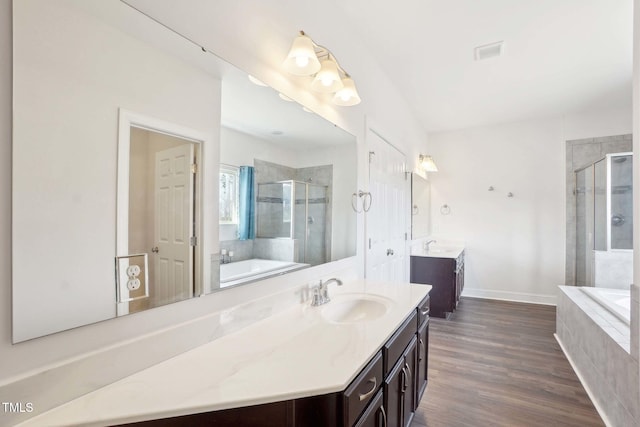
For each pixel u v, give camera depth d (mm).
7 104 686
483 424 1847
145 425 836
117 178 897
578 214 4176
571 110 4121
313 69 1520
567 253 4305
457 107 4008
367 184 2590
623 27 2307
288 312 1532
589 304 2496
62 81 776
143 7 956
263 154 1501
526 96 3641
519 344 3018
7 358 678
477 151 4859
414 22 2279
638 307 1528
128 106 926
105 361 846
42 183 740
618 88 3416
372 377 1098
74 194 799
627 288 3352
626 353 1665
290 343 1149
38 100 732
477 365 2582
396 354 1351
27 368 707
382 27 2338
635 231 1535
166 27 1021
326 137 2002
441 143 5094
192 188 1146
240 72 1320
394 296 1795
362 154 2500
